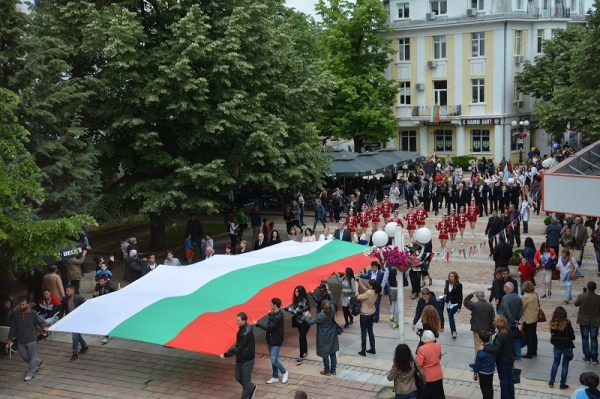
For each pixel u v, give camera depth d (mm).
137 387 14562
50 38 22516
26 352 15219
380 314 19250
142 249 29719
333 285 23047
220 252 29891
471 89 58375
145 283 16719
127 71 25141
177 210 27156
